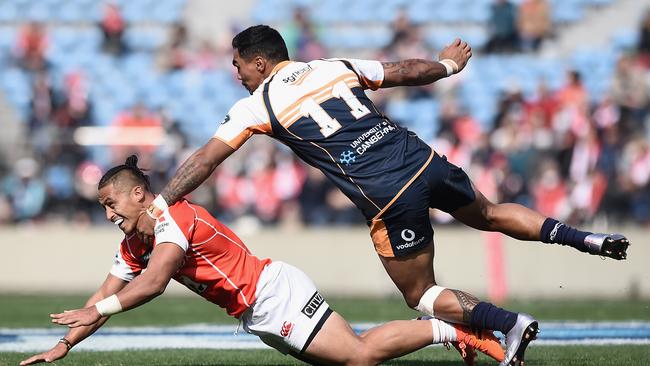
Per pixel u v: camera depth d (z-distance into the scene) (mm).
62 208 51844
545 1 68188
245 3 74562
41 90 58688
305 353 19734
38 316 37781
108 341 29891
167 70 66938
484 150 50594
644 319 36094
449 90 62750
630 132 53344
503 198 49469
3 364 23625
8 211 51844
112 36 69812
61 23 73875
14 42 71625
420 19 73188
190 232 19297
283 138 20750
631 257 48438
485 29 72562
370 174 20266
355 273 50281
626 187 49438
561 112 55750
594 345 27500
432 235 20859
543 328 32688
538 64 67188
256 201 51188
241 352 26594
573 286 48875
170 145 51562
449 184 20766
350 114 20516
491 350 20250
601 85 66562
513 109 56344
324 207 51219
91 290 51125
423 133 60875
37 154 51875
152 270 18922
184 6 74500
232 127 20406
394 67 21891
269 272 19828
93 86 66000
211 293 19922
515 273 49062
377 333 19812
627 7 72250
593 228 49062
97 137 51844
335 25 73312
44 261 51406
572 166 49656
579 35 71000
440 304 20344
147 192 20078
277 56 21438
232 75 66375
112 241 51281
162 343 29250
